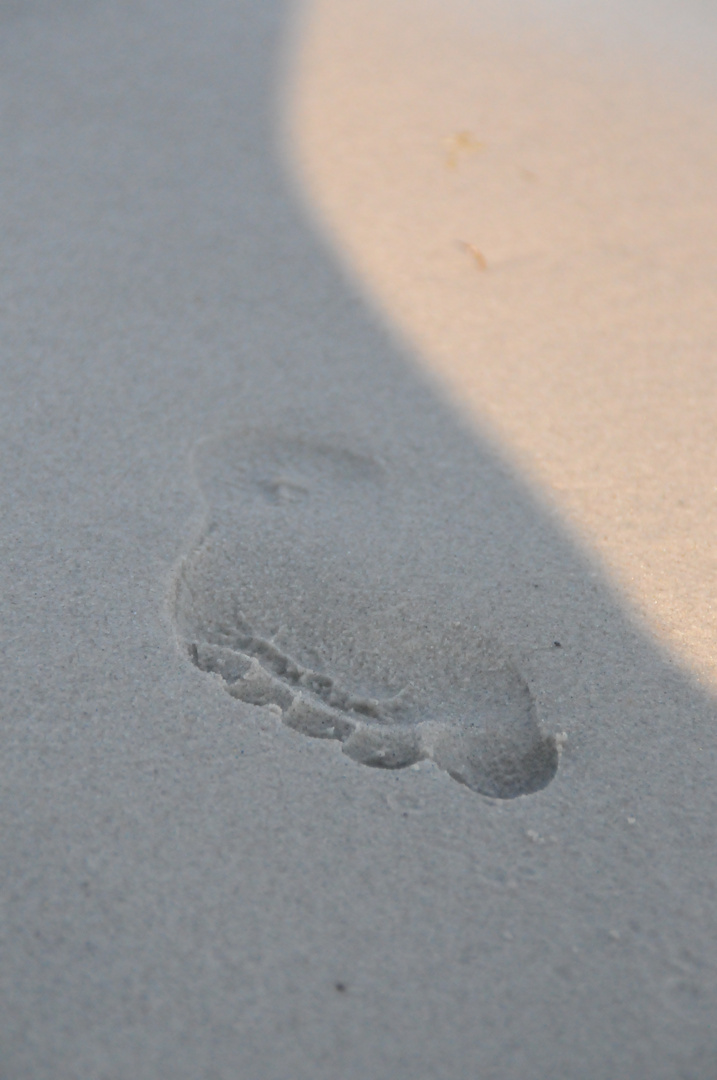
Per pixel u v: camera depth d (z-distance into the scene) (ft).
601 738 1.73
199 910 1.59
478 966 1.58
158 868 1.61
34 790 1.64
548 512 1.93
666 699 1.76
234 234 2.32
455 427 2.03
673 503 1.95
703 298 2.28
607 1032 1.56
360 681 1.78
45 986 1.55
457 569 1.86
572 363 2.14
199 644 1.77
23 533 1.84
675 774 1.70
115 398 2.01
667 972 1.59
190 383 2.05
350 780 1.68
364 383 2.08
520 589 1.84
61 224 2.29
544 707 1.75
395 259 2.31
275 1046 1.54
